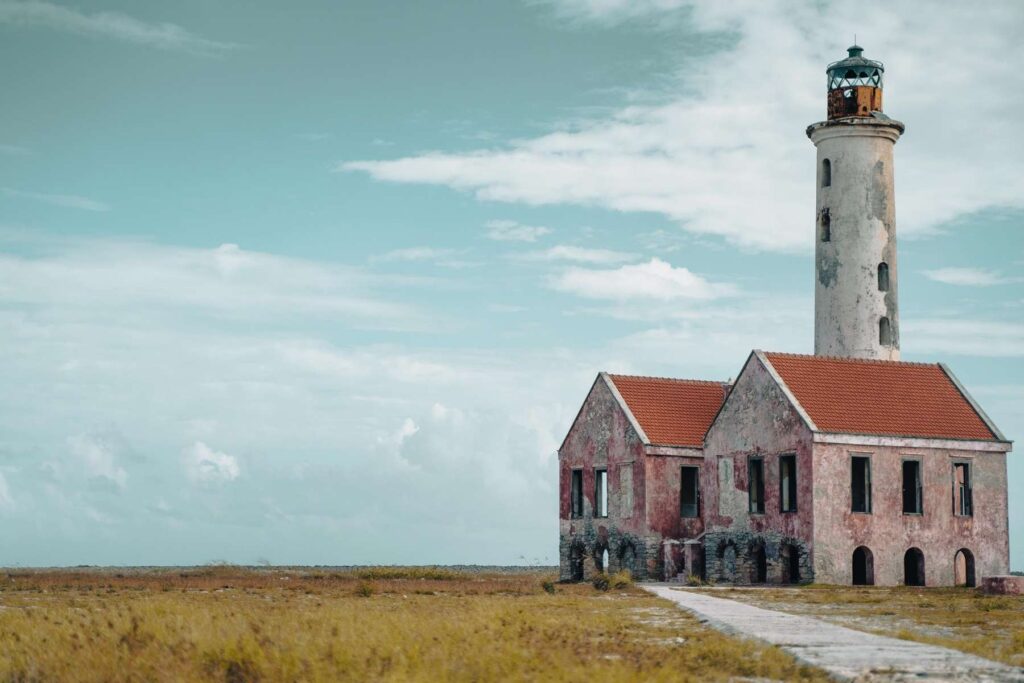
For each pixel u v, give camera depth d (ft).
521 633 76.79
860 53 202.28
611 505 189.88
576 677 54.95
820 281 197.16
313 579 184.34
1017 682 54.24
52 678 62.13
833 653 64.03
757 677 57.77
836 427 162.09
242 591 142.82
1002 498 170.19
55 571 264.31
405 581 176.24
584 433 197.98
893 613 103.96
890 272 195.21
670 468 183.73
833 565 157.99
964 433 169.07
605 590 147.43
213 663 63.41
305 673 59.00
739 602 119.14
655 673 56.44
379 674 57.82
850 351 192.95
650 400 192.44
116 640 68.69
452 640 69.00
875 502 161.48
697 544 177.88
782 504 164.55
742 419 172.45
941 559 164.66
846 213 195.11
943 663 59.72
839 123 195.42
